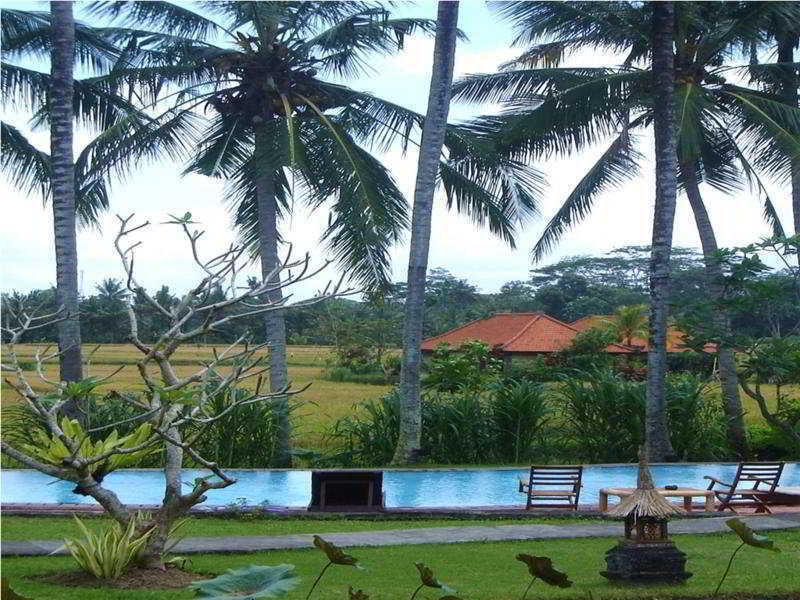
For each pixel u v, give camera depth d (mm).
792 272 22016
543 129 22266
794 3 20969
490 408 20969
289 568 5984
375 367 50219
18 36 20438
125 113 21625
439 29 19625
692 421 21406
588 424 21172
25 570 9570
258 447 19078
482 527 13156
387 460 20172
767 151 22156
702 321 21391
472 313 76688
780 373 20656
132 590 8648
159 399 9438
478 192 22906
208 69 21391
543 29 22281
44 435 10758
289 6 20891
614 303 77062
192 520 13266
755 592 9180
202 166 20156
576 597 8859
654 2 20328
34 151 21750
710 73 22984
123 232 9570
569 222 24938
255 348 9328
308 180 20062
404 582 9523
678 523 13586
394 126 22000
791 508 15125
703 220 23391
